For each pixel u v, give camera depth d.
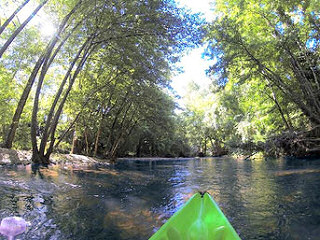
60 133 17.55
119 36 10.05
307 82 12.80
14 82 15.37
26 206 4.16
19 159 9.99
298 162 13.99
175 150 38.22
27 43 13.51
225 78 12.91
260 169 11.30
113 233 3.30
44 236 3.09
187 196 5.50
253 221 3.83
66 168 9.92
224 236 2.01
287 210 4.36
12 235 2.03
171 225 2.11
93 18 10.42
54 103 10.82
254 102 18.31
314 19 11.79
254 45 11.57
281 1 11.45
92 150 22.38
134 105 17.72
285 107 16.44
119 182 7.29
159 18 9.39
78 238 3.11
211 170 11.84
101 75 15.01
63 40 10.39
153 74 12.79
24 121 16.28
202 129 36.88
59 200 4.71
